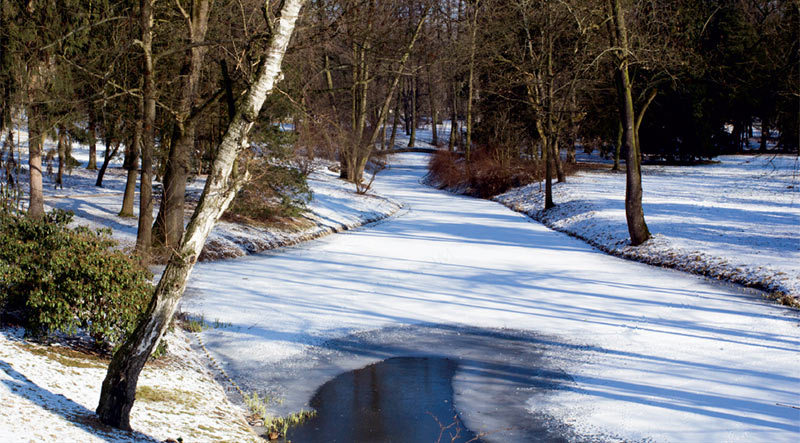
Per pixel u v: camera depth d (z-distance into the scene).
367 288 16.19
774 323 12.86
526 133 45.31
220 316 13.23
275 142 22.50
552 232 27.25
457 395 9.35
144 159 16.28
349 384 9.82
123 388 6.02
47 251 8.61
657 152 53.56
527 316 13.77
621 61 21.30
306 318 13.38
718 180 39.38
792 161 48.53
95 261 8.55
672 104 49.16
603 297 15.39
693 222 23.70
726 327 12.67
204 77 19.00
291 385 9.73
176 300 6.07
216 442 6.79
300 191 25.00
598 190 35.16
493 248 22.80
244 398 9.04
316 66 18.92
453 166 50.25
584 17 26.17
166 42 17.77
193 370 9.70
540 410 8.75
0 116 15.11
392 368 10.56
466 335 12.43
